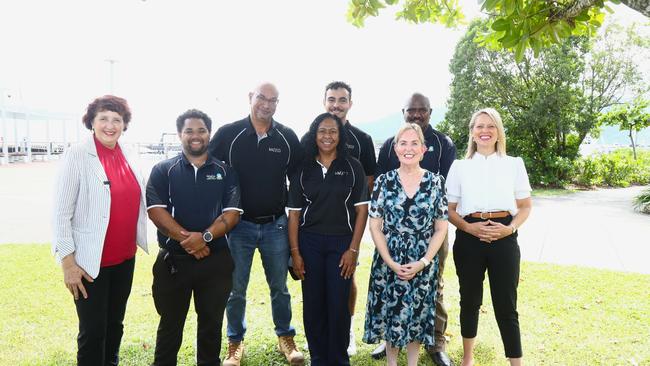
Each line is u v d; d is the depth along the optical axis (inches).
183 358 149.9
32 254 271.9
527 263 270.2
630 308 194.5
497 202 133.0
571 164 733.9
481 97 737.0
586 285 225.9
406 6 169.9
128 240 121.9
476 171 136.1
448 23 174.2
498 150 136.9
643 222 415.5
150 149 1058.1
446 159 155.8
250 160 143.6
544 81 700.0
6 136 939.3
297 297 209.9
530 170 747.4
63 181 111.2
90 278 112.5
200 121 124.4
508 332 133.2
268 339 166.2
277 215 147.1
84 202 113.7
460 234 138.3
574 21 107.6
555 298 207.3
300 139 152.1
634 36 692.1
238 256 145.3
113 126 118.5
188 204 123.8
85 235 113.4
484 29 694.5
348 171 136.9
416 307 131.3
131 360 148.3
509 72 715.4
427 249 131.7
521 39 107.0
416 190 132.8
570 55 687.7
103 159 119.1
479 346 160.4
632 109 767.7
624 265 273.6
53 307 190.9
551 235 358.0
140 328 173.9
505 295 132.1
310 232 137.4
